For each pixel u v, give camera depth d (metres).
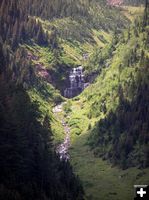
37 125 147.62
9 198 103.38
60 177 140.50
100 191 158.75
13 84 148.12
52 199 121.12
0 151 114.38
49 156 141.25
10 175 113.94
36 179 123.44
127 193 155.75
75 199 137.62
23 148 122.62
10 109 123.31
